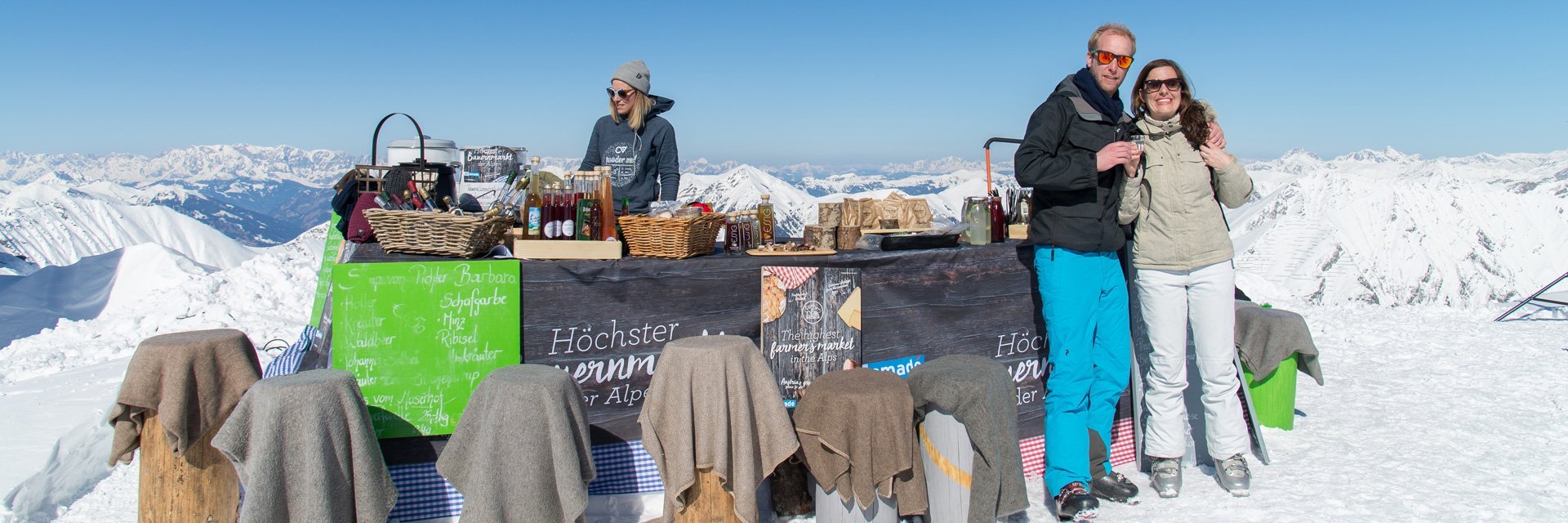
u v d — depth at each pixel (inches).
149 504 121.2
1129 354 146.2
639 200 196.2
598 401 137.7
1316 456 170.6
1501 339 309.7
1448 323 350.6
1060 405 139.6
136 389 116.5
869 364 149.3
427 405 130.0
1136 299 160.2
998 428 127.1
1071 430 139.3
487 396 114.5
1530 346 295.1
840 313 146.6
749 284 143.2
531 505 113.5
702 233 144.4
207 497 122.3
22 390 231.1
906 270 151.3
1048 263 139.3
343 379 113.2
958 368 129.1
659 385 121.7
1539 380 240.8
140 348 118.4
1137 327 160.1
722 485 122.0
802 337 144.8
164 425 116.1
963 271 155.8
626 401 139.1
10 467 160.1
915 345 152.9
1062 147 132.6
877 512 126.2
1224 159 135.8
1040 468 163.8
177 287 386.0
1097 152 130.2
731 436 121.3
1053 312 139.8
